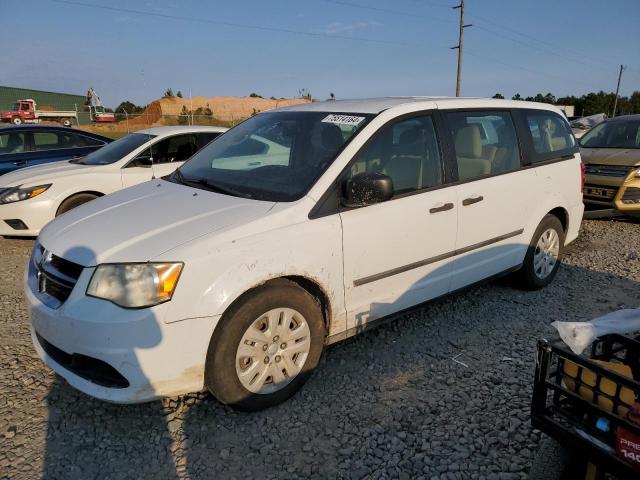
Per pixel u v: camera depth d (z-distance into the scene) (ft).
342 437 9.50
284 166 11.73
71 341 9.04
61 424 9.82
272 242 9.80
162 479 8.51
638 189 24.76
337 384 11.19
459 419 10.01
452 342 13.12
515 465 8.70
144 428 9.73
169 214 10.46
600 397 6.10
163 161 24.76
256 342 9.77
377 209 11.35
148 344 8.80
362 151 11.36
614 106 216.95
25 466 8.74
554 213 16.89
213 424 9.86
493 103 14.93
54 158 28.60
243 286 9.39
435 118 13.05
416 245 12.21
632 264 19.52
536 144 15.92
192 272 8.98
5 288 17.03
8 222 21.50
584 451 6.21
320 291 10.73
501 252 14.73
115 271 8.92
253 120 14.53
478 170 13.84
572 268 19.08
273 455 9.04
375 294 11.69
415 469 8.67
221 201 10.84
